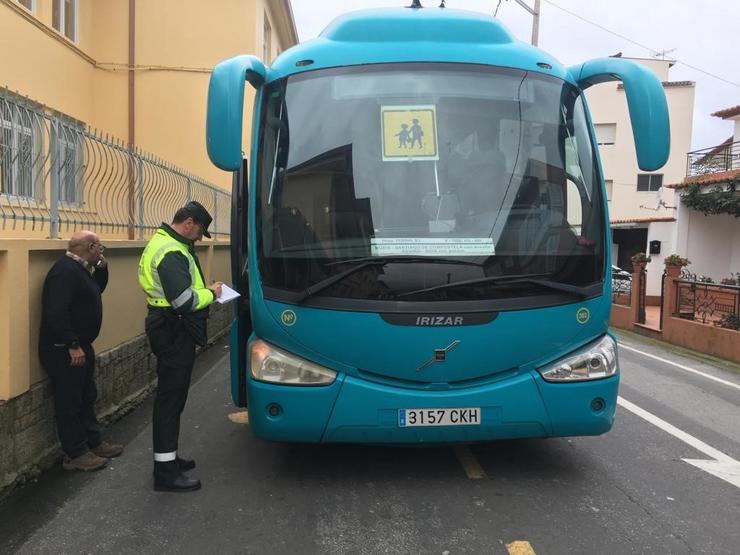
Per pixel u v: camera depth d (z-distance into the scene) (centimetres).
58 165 479
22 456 413
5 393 391
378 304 368
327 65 417
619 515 374
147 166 694
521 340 377
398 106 403
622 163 3375
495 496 400
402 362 371
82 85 1328
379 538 342
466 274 373
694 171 1917
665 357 1111
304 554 325
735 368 991
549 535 346
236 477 430
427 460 466
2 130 412
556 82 431
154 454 405
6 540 337
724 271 1853
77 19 1312
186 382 403
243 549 330
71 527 353
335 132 399
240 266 443
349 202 384
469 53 423
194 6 1434
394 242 377
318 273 373
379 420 373
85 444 441
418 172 392
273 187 393
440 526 357
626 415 629
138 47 1421
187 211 403
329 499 394
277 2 1672
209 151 376
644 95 397
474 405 374
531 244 385
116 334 591
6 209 417
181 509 378
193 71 1436
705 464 473
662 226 2123
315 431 377
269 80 427
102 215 569
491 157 400
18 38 1045
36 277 433
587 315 390
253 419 388
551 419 383
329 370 376
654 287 2133
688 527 359
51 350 421
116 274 590
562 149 413
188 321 396
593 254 397
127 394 609
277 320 376
